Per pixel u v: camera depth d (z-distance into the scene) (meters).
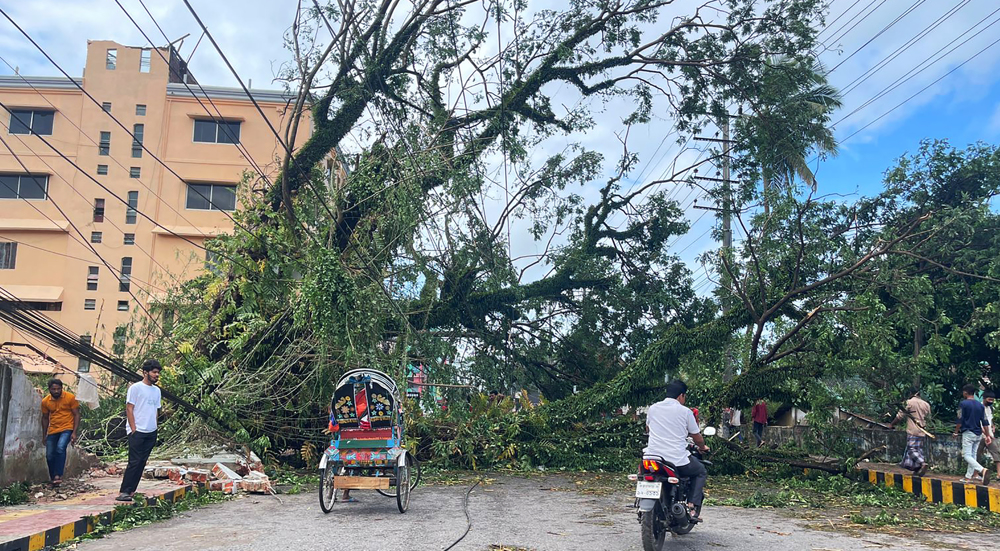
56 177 32.22
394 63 19.47
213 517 9.14
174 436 13.78
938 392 13.84
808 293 16.00
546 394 22.30
